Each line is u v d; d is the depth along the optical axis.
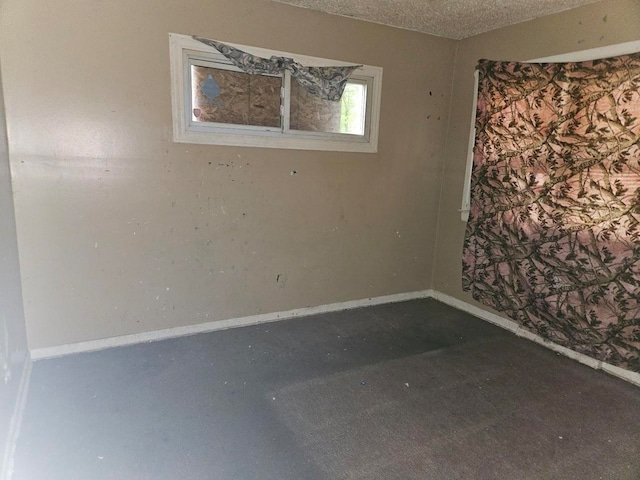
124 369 2.48
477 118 3.30
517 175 3.00
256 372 2.51
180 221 2.82
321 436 1.95
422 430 2.02
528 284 3.02
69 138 2.44
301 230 3.27
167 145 2.69
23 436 1.86
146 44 2.53
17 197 2.37
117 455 1.77
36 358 2.56
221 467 1.73
